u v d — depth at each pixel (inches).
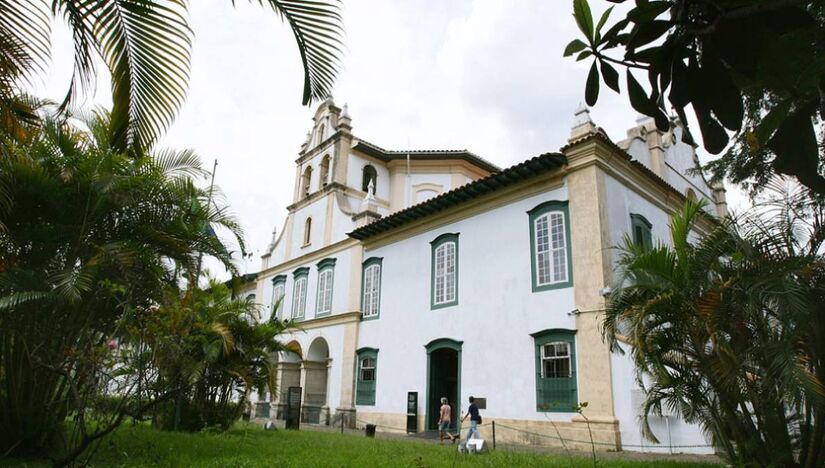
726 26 51.3
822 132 237.5
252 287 1221.1
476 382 621.6
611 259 544.7
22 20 168.6
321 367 940.0
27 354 305.7
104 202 339.9
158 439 411.5
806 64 50.3
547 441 530.3
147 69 180.1
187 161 404.2
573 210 573.6
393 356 752.3
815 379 226.7
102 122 355.6
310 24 148.7
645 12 54.6
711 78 54.8
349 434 616.1
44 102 331.6
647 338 299.4
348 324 843.4
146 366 285.6
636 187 633.0
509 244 632.4
